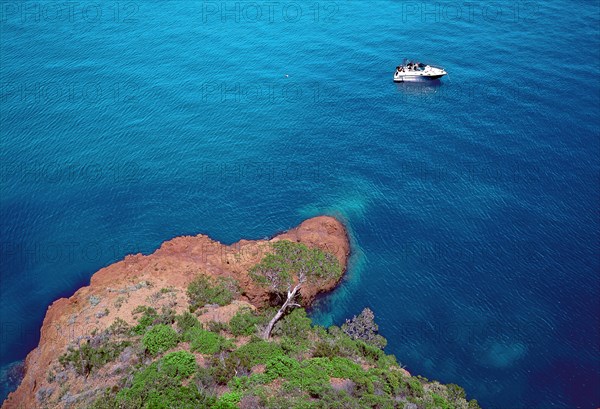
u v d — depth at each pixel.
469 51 97.62
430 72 90.38
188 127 82.44
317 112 85.94
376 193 71.19
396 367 50.41
